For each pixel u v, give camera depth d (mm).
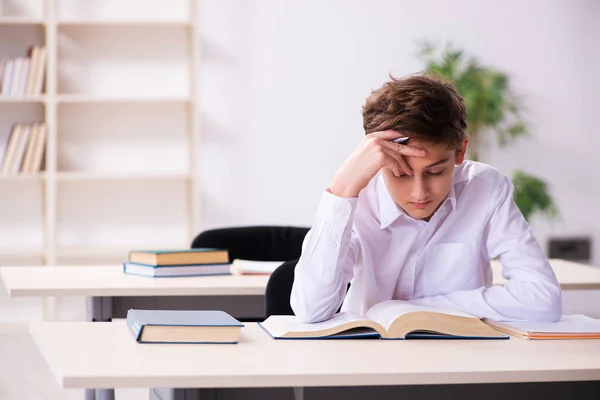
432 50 5449
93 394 2803
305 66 5438
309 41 5430
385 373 1338
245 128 5422
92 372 1304
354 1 5441
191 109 5262
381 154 1716
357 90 5465
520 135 5574
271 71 5422
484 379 1363
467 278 2008
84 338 1598
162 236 5453
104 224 5398
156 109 5387
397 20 5465
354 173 1748
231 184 5430
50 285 2598
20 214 5336
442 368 1375
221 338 1570
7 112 5230
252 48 5398
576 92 5621
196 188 5191
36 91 4984
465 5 5504
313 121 5457
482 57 5539
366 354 1483
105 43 5316
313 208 5488
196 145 5184
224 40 5375
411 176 1738
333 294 1748
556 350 1558
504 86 5301
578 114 5629
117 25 5293
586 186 5660
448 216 1980
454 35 5512
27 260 5336
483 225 2004
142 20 5066
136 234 5426
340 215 1750
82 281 2701
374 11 5457
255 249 3398
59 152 5312
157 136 5398
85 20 5012
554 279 1934
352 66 5457
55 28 4980
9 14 5191
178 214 5461
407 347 1557
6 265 5301
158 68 5363
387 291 2008
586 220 5672
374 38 5461
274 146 5445
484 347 1576
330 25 5434
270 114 5430
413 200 1759
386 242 1989
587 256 5664
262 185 5445
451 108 1722
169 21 5090
